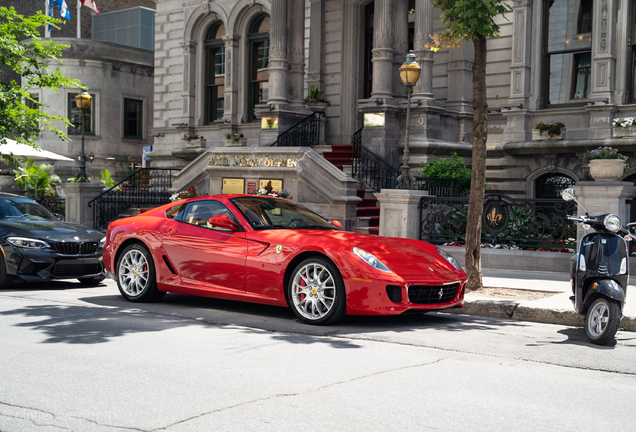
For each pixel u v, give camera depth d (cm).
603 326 649
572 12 1762
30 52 1641
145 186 2639
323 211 1495
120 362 541
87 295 950
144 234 872
